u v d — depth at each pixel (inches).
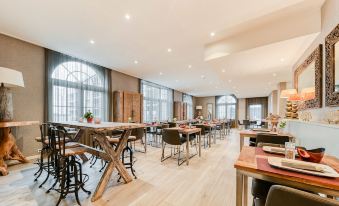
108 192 92.0
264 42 128.8
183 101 522.9
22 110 154.9
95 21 123.0
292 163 44.6
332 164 48.2
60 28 133.6
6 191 92.3
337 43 89.0
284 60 166.7
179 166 136.2
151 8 107.8
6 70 118.1
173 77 311.9
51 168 118.4
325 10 102.5
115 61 217.0
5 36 145.1
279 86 296.2
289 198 27.9
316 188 35.7
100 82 236.1
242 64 180.9
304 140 116.6
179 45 165.8
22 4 103.9
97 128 87.6
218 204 81.1
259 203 50.3
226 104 599.5
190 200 84.6
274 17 118.0
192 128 165.2
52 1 101.6
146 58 205.2
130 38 150.3
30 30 136.7
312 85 125.3
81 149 93.4
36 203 80.8
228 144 235.5
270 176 40.6
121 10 110.0
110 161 96.5
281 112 291.1
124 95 259.9
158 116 387.2
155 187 98.3
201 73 279.9
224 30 135.7
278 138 101.2
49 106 172.1
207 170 127.4
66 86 191.6
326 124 83.7
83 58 204.8
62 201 82.5
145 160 152.3
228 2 101.8
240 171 45.4
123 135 106.0
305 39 117.9
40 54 168.4
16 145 142.4
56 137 98.3
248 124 453.7
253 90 409.1
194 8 107.7
